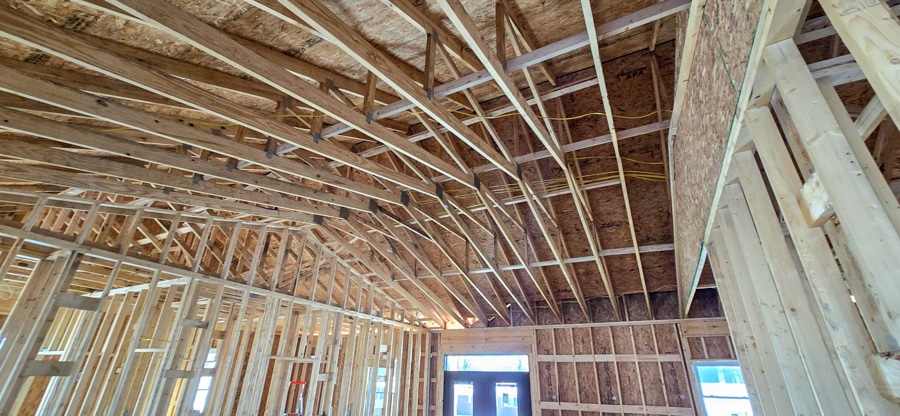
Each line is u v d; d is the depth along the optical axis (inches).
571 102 199.9
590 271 317.1
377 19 118.5
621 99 192.5
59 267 174.1
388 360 349.7
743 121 88.3
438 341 394.3
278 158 159.3
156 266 198.8
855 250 56.5
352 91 149.3
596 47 113.2
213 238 273.9
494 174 241.1
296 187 193.6
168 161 144.2
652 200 237.9
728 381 289.9
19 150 124.3
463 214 271.3
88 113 107.9
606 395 318.3
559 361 342.3
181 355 202.2
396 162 237.5
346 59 134.7
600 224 261.1
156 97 125.8
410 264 341.4
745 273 118.4
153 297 196.4
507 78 120.4
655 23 156.0
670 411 294.8
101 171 142.3
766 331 112.7
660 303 327.6
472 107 177.9
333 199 215.2
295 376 404.5
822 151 61.7
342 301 307.0
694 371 298.0
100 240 184.1
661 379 304.0
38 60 105.1
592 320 343.6
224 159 184.1
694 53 114.7
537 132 149.3
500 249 300.7
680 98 137.5
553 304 343.9
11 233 154.9
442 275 323.3
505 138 224.7
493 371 365.4
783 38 69.9
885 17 49.0
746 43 75.8
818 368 82.4
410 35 128.6
